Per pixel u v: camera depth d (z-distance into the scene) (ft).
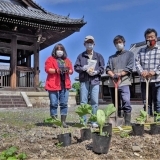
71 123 15.72
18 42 44.78
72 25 40.81
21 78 41.32
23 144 9.02
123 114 13.29
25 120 18.21
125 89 13.17
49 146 8.45
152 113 13.02
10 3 44.14
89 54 13.96
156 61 12.78
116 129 10.73
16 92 39.09
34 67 42.06
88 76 13.89
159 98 12.77
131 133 10.11
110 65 13.75
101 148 7.32
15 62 40.32
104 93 67.51
